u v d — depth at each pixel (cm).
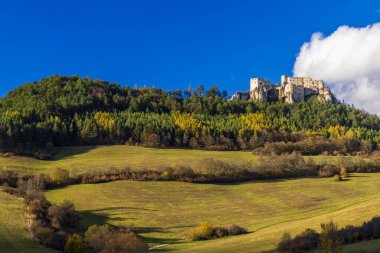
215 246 6219
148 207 9612
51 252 5538
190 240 7219
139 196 10494
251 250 5581
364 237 5291
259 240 6234
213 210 9562
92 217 8606
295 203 10175
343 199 10456
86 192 10669
